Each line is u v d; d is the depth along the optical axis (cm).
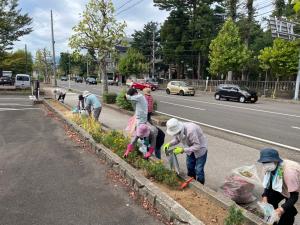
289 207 360
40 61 7662
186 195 511
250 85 3809
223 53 3747
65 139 1007
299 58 2869
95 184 605
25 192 566
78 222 456
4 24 3081
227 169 713
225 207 461
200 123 1415
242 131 1227
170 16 4988
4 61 3506
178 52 4969
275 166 368
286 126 1358
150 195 507
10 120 1420
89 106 1157
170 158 582
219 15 4572
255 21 4534
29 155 816
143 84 4284
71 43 2103
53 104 1906
